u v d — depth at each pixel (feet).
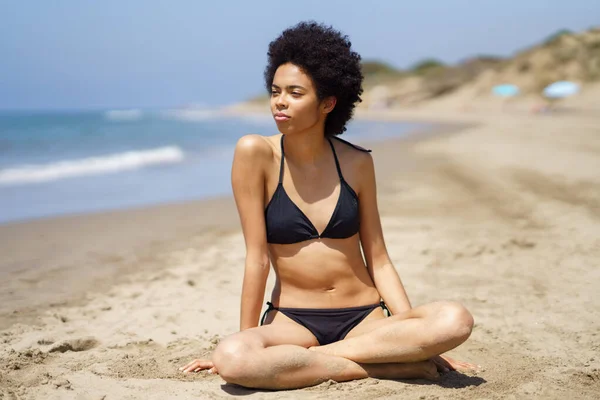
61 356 11.94
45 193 34.63
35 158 53.67
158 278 17.80
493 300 15.15
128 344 12.69
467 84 254.68
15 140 76.54
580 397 9.59
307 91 10.30
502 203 28.27
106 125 133.18
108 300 15.84
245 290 10.54
